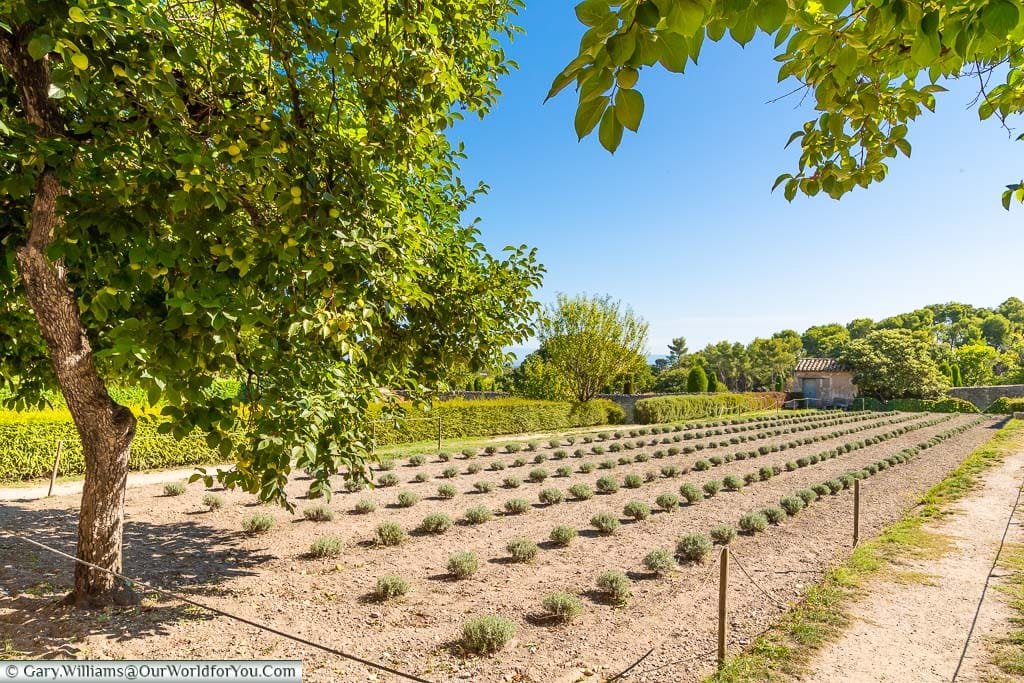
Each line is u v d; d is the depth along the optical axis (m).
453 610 5.62
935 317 92.19
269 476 4.66
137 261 2.96
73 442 12.49
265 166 3.26
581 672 4.43
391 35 4.01
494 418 22.72
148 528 8.31
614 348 28.95
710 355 60.00
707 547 7.27
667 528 8.87
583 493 10.84
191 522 8.72
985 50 1.96
